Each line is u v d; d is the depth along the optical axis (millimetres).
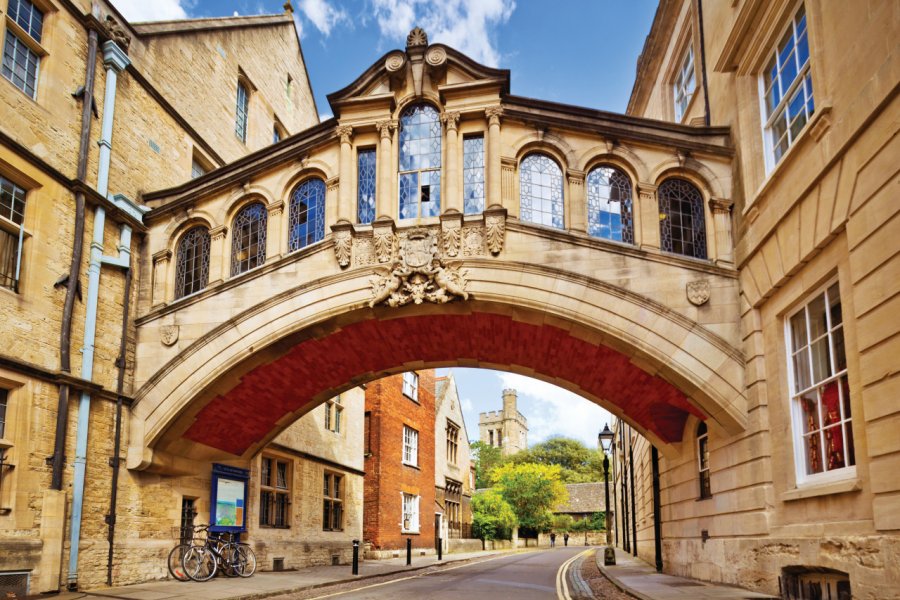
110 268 13805
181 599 10859
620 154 12891
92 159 13445
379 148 13703
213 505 15812
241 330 13562
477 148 13609
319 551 20750
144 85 15328
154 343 14086
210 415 14680
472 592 12750
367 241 13359
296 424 19891
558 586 14203
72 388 12344
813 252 9008
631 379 13859
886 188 7219
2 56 11609
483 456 84062
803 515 9250
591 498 71562
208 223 14602
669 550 15984
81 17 13445
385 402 27750
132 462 13531
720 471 12180
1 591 10523
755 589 10539
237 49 20672
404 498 29734
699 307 11891
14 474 10984
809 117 9461
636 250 12281
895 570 6859
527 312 12742
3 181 11602
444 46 13695
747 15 10719
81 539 12266
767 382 10719
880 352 7234
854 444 7914
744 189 11484
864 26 7648
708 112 13578
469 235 12953
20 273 11680
